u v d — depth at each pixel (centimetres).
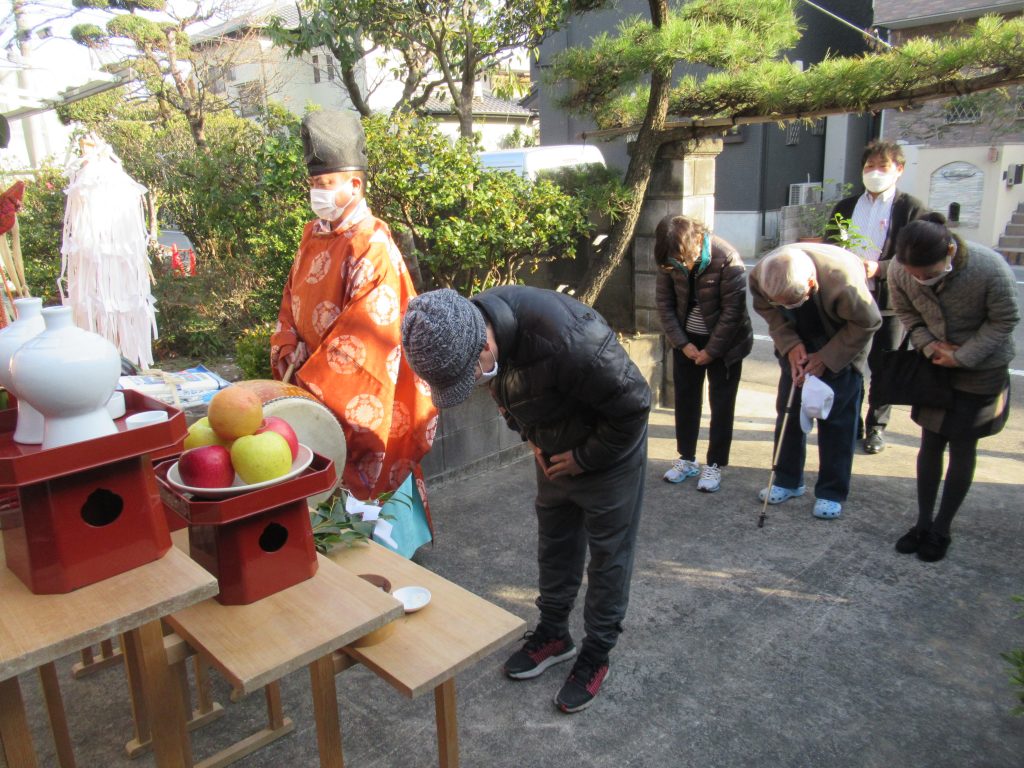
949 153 1316
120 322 260
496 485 427
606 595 241
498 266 478
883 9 1289
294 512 162
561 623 266
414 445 312
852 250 425
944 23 1208
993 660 267
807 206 1431
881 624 289
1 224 226
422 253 446
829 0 1459
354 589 163
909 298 313
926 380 313
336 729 171
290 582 164
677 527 370
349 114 295
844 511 382
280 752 232
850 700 249
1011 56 390
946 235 286
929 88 419
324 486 163
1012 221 1309
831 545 349
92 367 131
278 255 458
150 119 1309
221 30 1252
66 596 134
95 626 126
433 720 244
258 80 1345
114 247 253
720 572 328
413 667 161
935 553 331
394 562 199
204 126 989
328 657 165
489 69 650
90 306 256
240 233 619
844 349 342
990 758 224
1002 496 394
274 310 479
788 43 481
